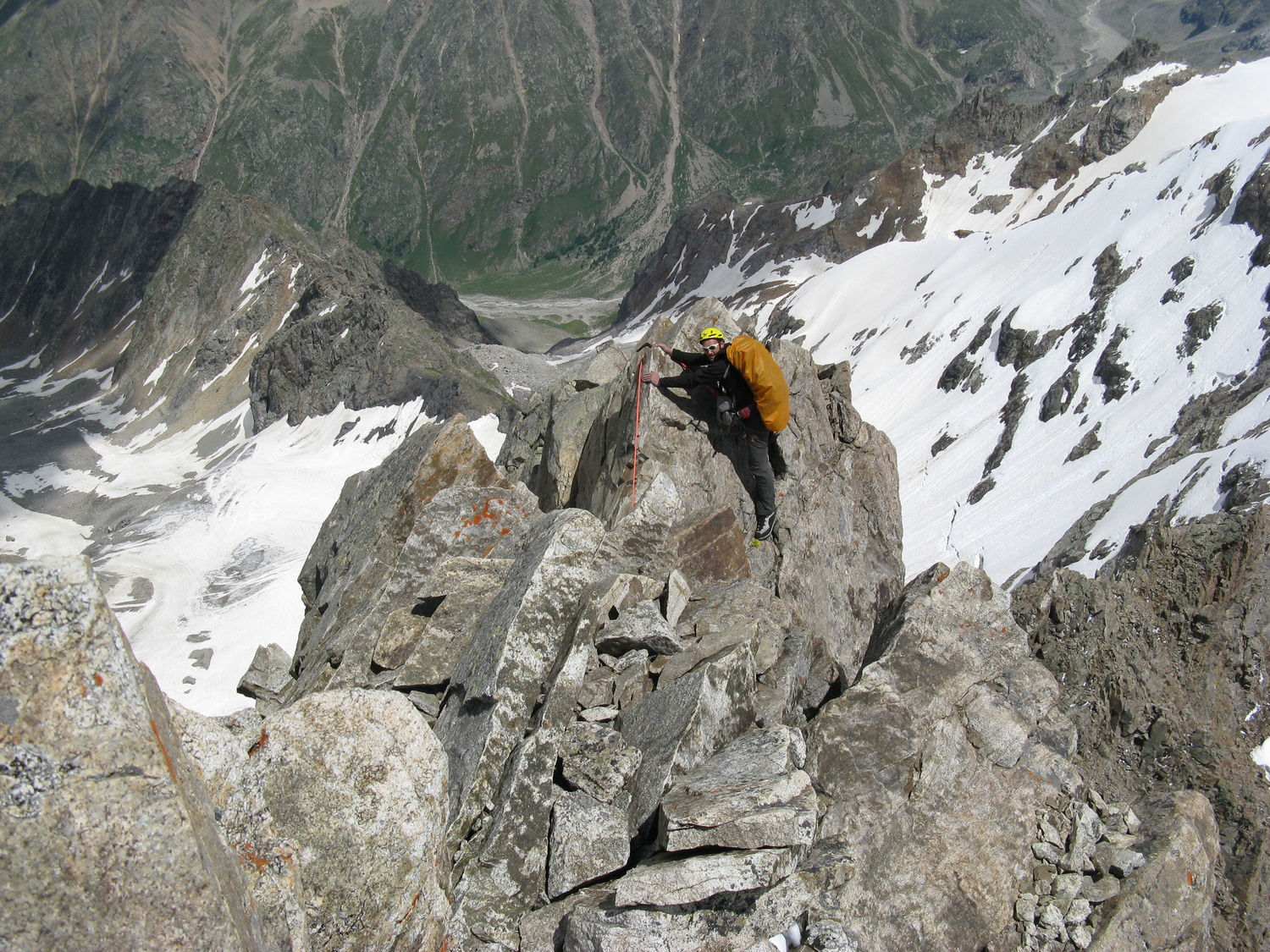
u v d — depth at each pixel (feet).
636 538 37.68
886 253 546.67
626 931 23.38
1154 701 43.19
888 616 34.45
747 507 48.24
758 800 24.50
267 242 647.97
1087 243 403.34
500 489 42.27
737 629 32.60
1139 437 293.23
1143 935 26.78
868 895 26.73
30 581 16.93
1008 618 32.73
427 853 22.79
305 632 54.90
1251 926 40.93
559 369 547.49
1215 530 72.18
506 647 30.45
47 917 16.11
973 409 366.43
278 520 387.14
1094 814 29.01
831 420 56.59
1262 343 291.38
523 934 24.97
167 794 16.98
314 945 20.94
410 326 501.56
